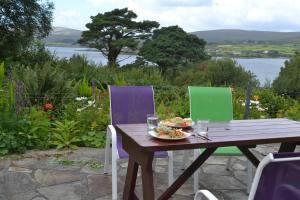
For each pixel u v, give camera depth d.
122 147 3.26
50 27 13.82
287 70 9.74
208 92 4.07
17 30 12.77
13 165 4.10
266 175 1.69
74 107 5.63
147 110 3.99
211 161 4.54
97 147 4.93
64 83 6.18
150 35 19.52
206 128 2.92
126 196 3.16
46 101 5.76
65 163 4.24
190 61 18.00
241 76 10.83
